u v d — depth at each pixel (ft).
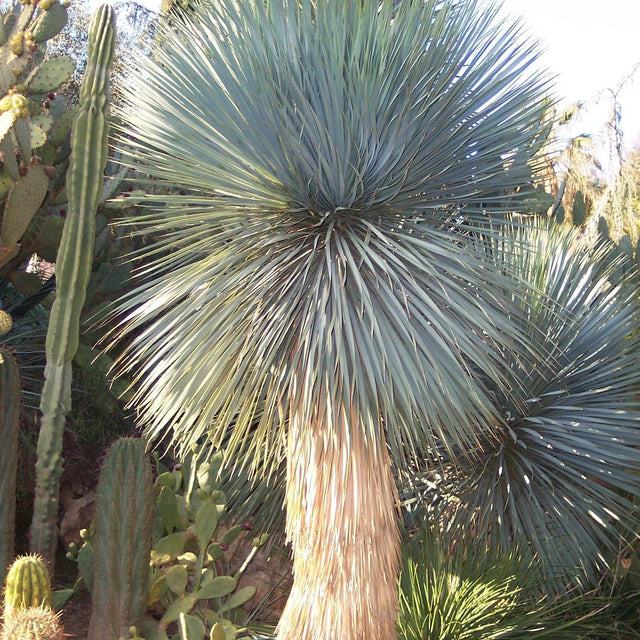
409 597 9.53
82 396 12.97
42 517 9.38
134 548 8.82
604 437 10.92
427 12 8.76
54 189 12.73
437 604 9.05
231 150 8.15
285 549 11.50
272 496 11.34
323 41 8.51
